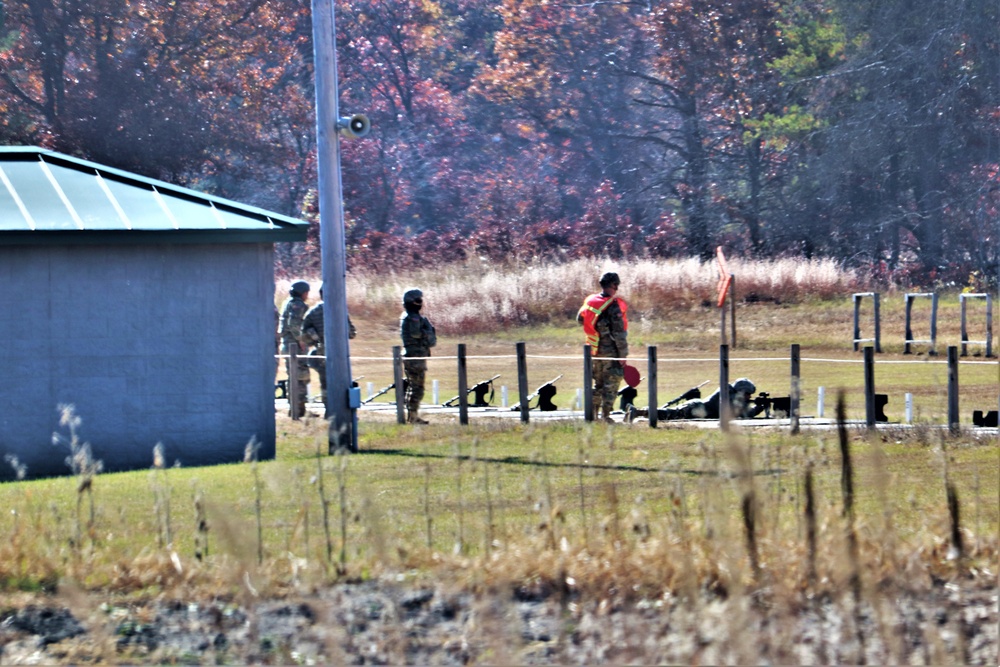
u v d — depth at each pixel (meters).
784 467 45.09
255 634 25.70
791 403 59.78
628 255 194.75
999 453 51.34
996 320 128.25
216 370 62.78
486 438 61.69
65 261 61.44
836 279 147.50
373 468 50.69
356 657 24.98
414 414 72.62
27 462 61.22
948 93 175.62
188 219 62.25
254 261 63.19
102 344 61.81
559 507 34.91
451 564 30.30
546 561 29.81
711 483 34.66
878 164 180.38
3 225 60.12
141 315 62.16
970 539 31.19
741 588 24.92
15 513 34.78
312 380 106.31
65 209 62.25
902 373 95.88
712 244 195.38
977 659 23.59
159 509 35.12
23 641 26.50
